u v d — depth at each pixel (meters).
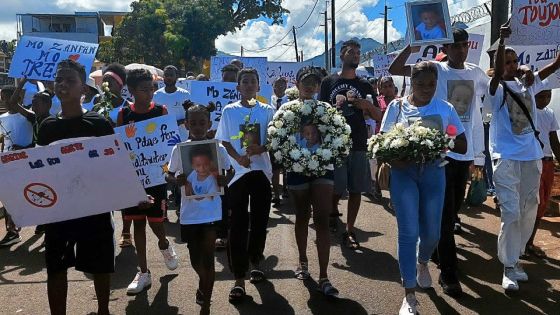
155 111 5.01
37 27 43.31
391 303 4.40
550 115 5.61
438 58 5.71
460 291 4.49
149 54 35.78
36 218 3.37
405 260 4.07
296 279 4.95
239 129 4.71
